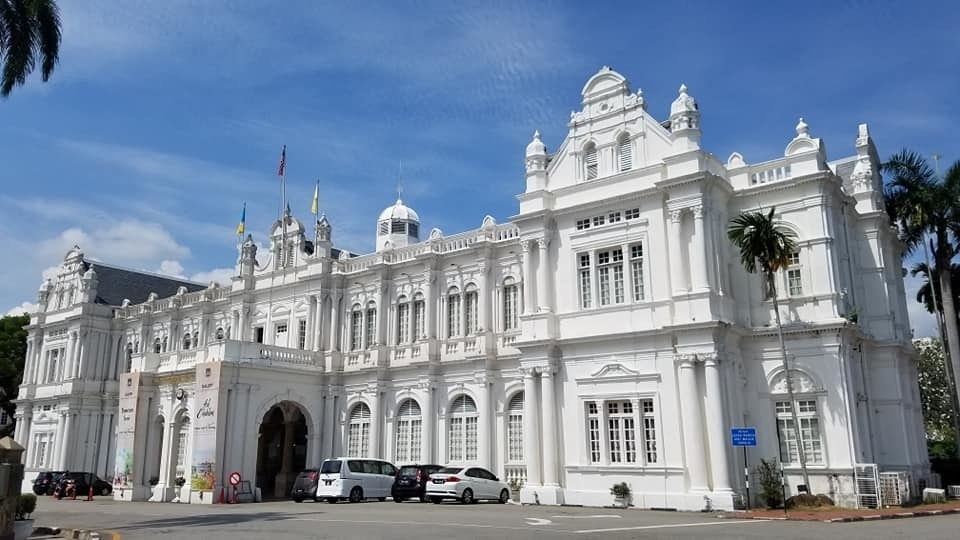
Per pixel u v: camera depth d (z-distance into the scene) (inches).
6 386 2541.8
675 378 1128.2
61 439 2094.0
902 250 1537.9
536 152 1365.7
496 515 944.9
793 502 1030.4
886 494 1037.2
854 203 1299.2
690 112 1197.1
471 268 1514.5
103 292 2289.6
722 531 722.2
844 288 1168.8
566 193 1322.6
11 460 794.2
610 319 1215.6
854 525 797.2
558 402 1248.2
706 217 1144.2
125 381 1667.1
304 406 1625.2
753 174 1221.7
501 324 1443.2
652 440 1142.3
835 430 1066.7
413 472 1293.1
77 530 830.5
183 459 1573.6
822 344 1096.8
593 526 783.7
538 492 1212.5
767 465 1074.7
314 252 1770.4
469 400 1457.9
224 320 1953.7
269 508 1181.7
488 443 1387.8
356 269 1729.8
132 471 1589.6
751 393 1142.3
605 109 1314.0
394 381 1577.3
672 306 1146.7
